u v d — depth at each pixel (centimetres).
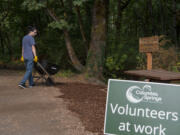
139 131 349
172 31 1686
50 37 1452
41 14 1767
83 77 987
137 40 1245
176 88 338
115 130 360
